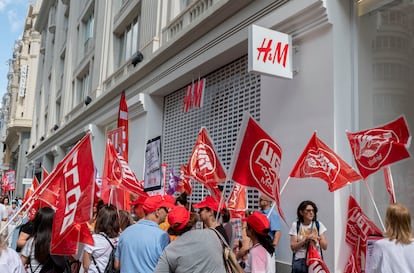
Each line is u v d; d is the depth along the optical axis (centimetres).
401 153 434
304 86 597
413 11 509
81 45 2245
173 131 1116
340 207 515
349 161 541
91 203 387
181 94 1097
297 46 617
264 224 385
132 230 400
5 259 323
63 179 403
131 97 1302
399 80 516
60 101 2677
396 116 512
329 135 540
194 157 607
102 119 1577
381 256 350
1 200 1451
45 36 3688
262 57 579
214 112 915
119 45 1627
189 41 945
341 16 570
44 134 3127
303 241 468
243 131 440
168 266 322
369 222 464
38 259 400
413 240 345
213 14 823
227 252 334
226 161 840
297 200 573
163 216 418
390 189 454
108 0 1730
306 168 479
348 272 479
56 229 388
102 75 1662
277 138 640
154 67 1135
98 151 1662
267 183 445
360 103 553
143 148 1159
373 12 558
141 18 1314
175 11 1108
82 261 452
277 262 590
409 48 508
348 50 568
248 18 745
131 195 703
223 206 553
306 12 592
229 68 878
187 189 742
